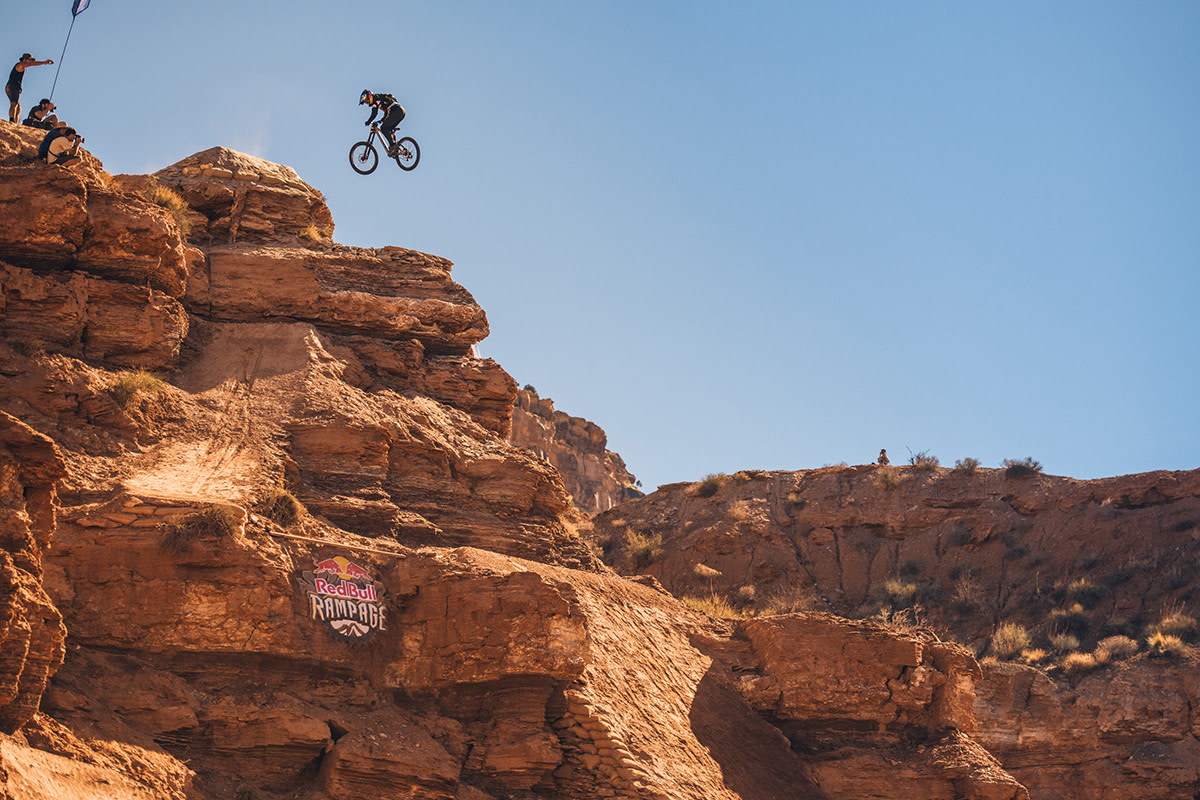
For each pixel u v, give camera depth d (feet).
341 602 157.48
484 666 158.51
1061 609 373.81
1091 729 309.01
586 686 165.27
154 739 135.03
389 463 198.08
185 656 145.07
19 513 117.80
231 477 172.76
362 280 233.55
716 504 436.35
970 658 213.66
